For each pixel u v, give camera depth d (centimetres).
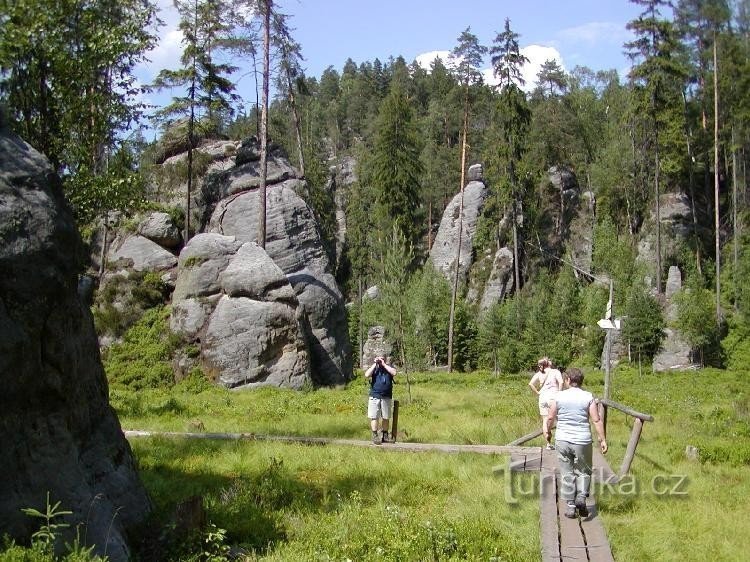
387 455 1300
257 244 3194
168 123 3719
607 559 721
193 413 1972
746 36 5841
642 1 5441
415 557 732
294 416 1933
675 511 946
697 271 5900
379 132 6894
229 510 875
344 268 8169
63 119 1662
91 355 779
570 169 7681
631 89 6003
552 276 6775
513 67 5528
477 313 6712
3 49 1509
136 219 3450
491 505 957
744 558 761
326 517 891
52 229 672
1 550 546
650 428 1709
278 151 3931
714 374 4325
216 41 3438
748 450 1350
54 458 646
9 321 608
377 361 1458
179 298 3036
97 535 649
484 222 7062
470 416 1969
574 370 907
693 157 6669
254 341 2861
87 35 1662
